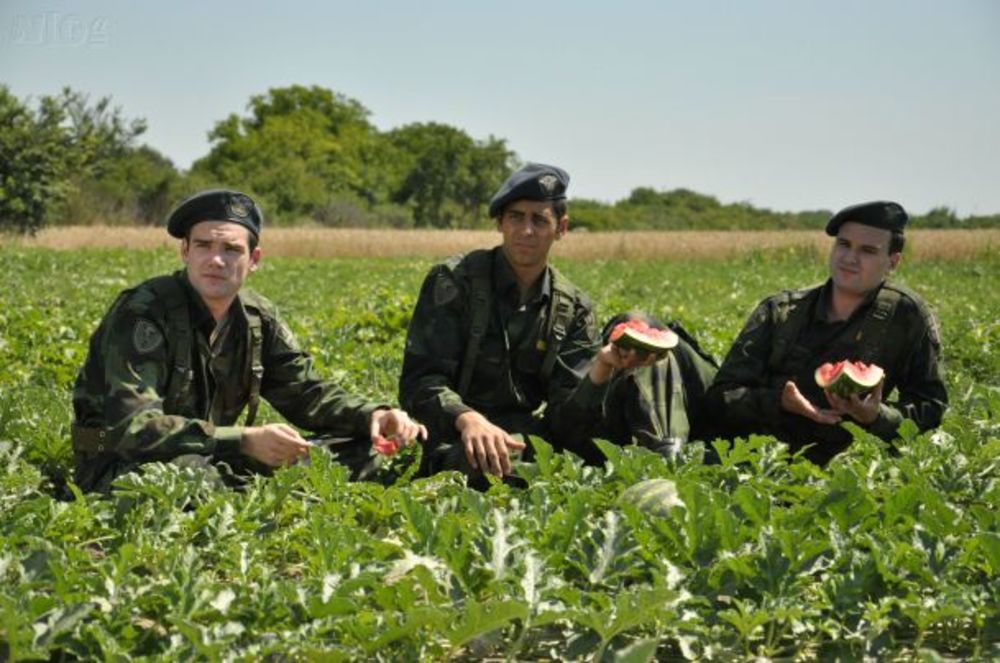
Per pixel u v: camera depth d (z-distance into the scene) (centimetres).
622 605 347
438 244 4909
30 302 1659
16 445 604
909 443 556
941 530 427
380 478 589
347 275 3022
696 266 3891
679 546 414
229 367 545
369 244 4809
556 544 425
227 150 11538
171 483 468
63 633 344
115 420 504
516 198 582
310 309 1850
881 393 575
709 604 381
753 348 611
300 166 10325
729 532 409
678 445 559
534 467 528
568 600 371
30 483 548
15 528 430
